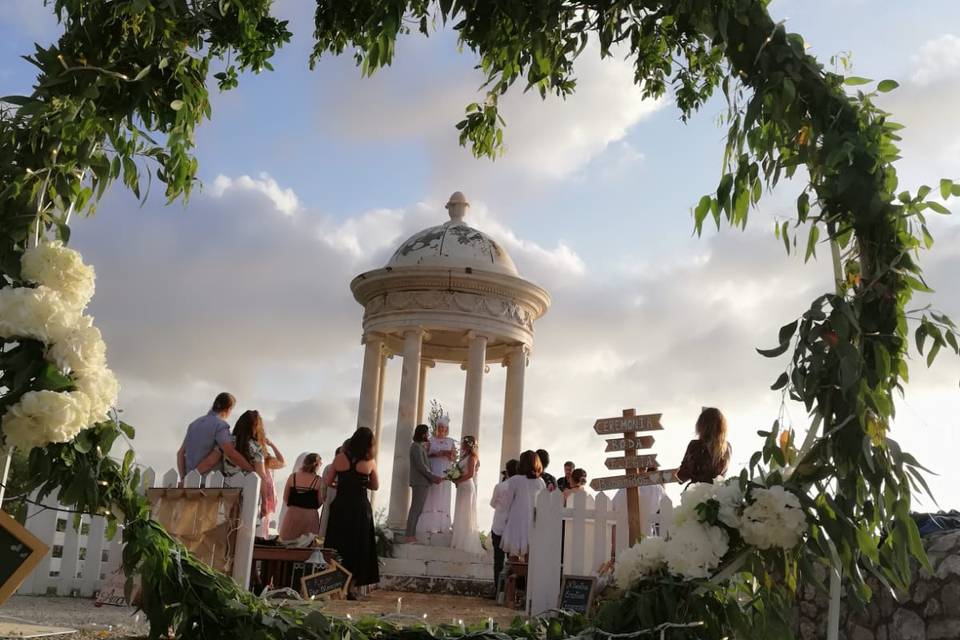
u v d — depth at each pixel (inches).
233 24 205.5
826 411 155.3
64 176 179.9
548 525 385.7
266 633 156.3
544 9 191.3
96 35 181.2
